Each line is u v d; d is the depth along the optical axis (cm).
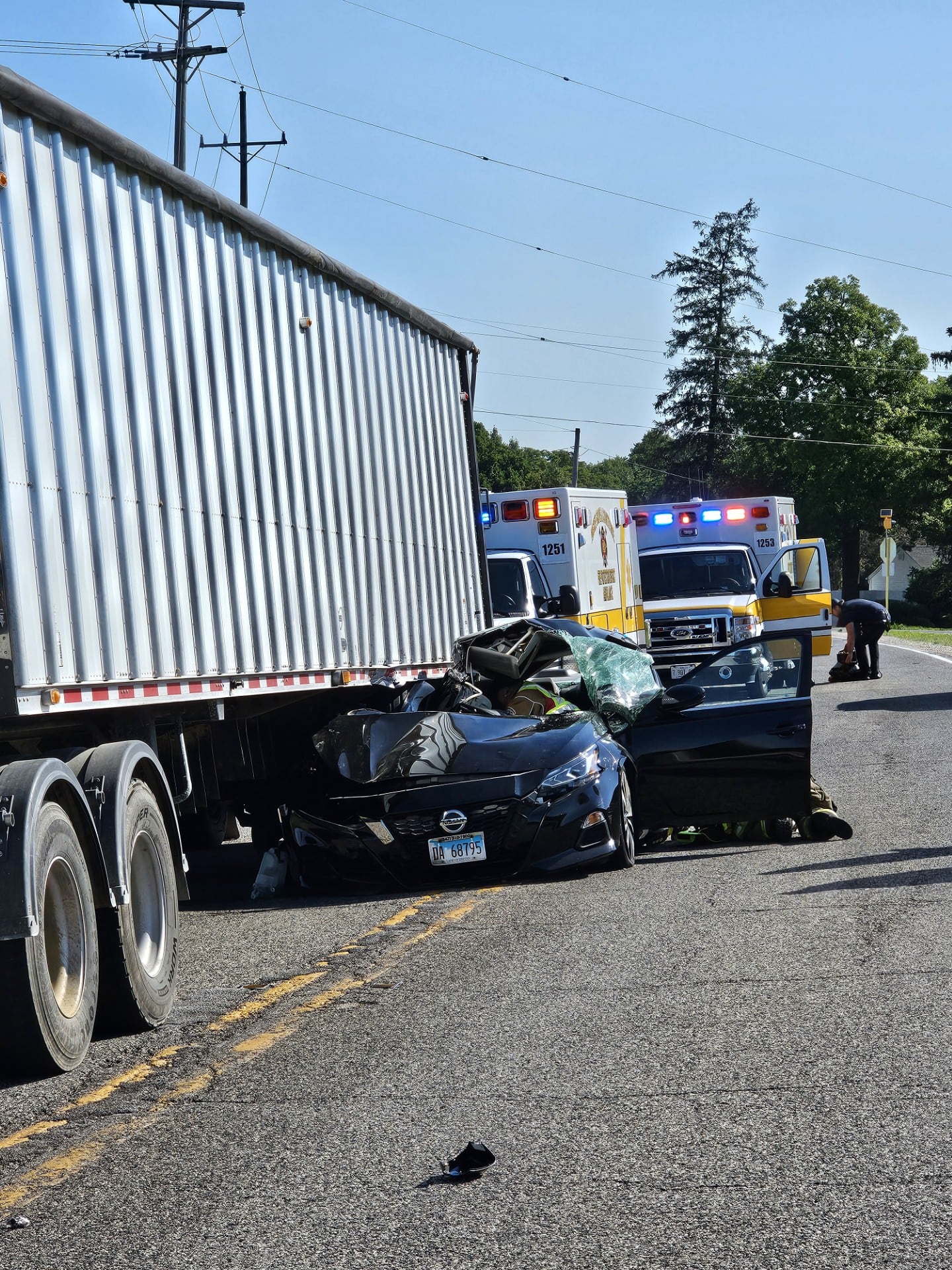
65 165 748
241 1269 397
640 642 2616
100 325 780
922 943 758
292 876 1106
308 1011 699
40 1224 439
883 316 8944
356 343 1250
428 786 1054
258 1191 455
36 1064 609
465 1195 441
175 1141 511
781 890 943
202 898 1109
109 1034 691
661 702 1175
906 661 3528
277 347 1072
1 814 598
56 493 706
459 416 1566
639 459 15012
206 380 937
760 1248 391
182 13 3312
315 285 1159
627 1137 487
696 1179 445
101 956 670
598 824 1053
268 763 1144
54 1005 611
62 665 699
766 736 1156
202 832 1356
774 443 8862
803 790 1152
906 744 1808
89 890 657
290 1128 517
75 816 661
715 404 8775
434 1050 612
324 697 1224
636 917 883
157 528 840
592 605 2247
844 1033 600
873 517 8919
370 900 1028
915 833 1152
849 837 1153
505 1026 643
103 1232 429
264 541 1018
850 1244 390
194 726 1037
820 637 2938
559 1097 536
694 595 2819
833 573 11069
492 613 1641
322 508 1143
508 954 798
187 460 894
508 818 1030
